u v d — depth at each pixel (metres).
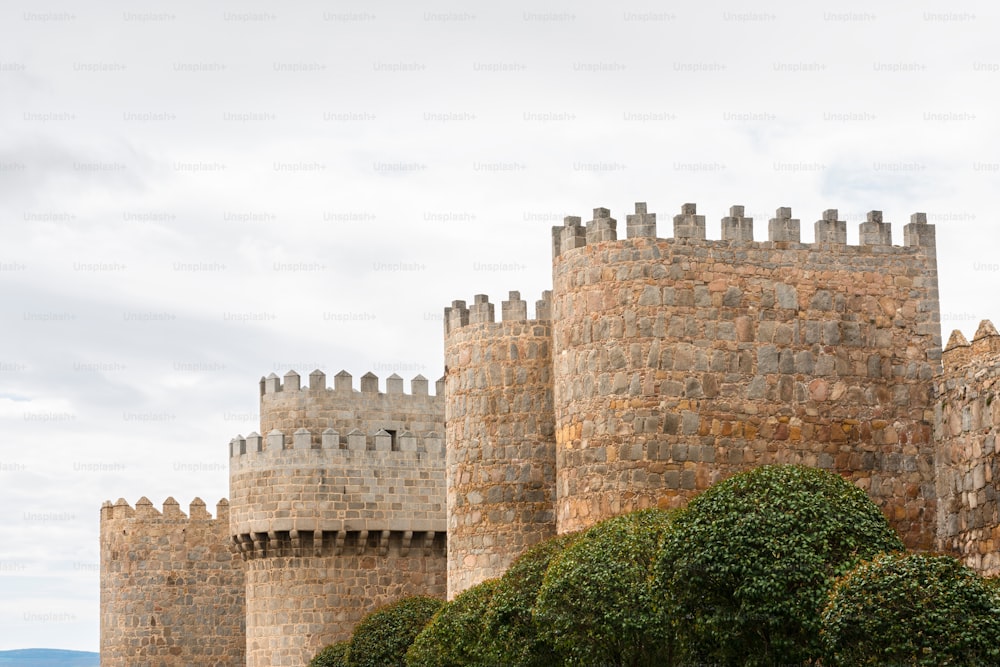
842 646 32.53
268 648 75.06
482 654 48.44
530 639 45.44
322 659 68.94
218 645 89.44
